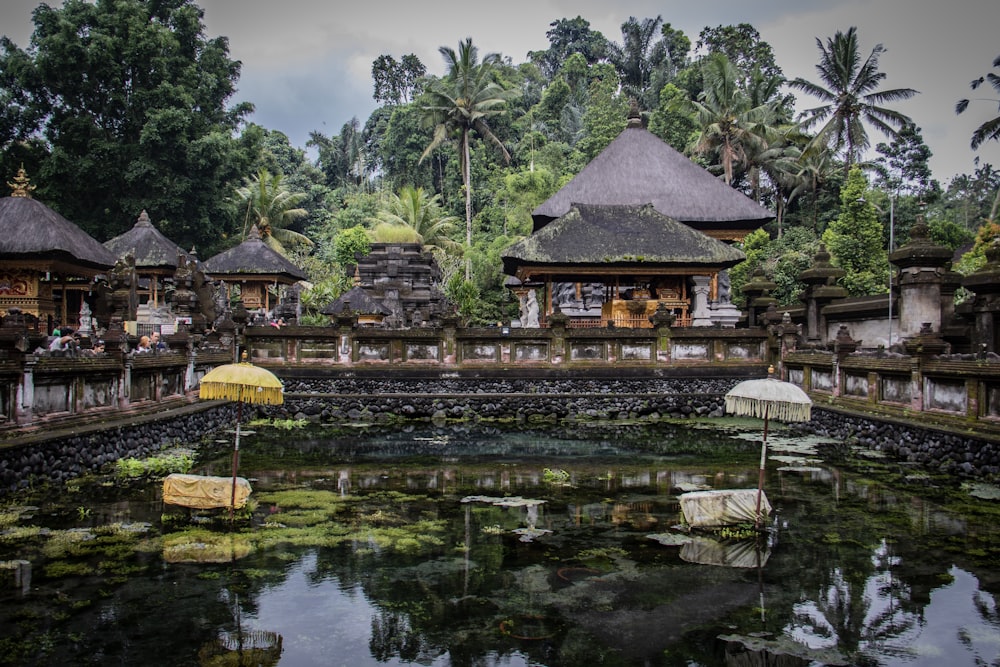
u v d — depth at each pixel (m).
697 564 7.09
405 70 82.56
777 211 51.25
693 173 30.03
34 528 7.99
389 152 67.44
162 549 7.39
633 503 9.56
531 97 76.38
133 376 12.76
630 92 65.69
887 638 5.45
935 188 49.59
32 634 5.37
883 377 14.04
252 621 5.67
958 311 16.89
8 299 21.00
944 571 6.89
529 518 8.79
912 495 9.90
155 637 5.37
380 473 11.55
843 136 43.44
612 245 22.78
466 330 19.55
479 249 53.44
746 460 12.68
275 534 7.95
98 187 40.25
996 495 9.77
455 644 5.33
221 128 44.91
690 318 24.89
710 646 5.32
